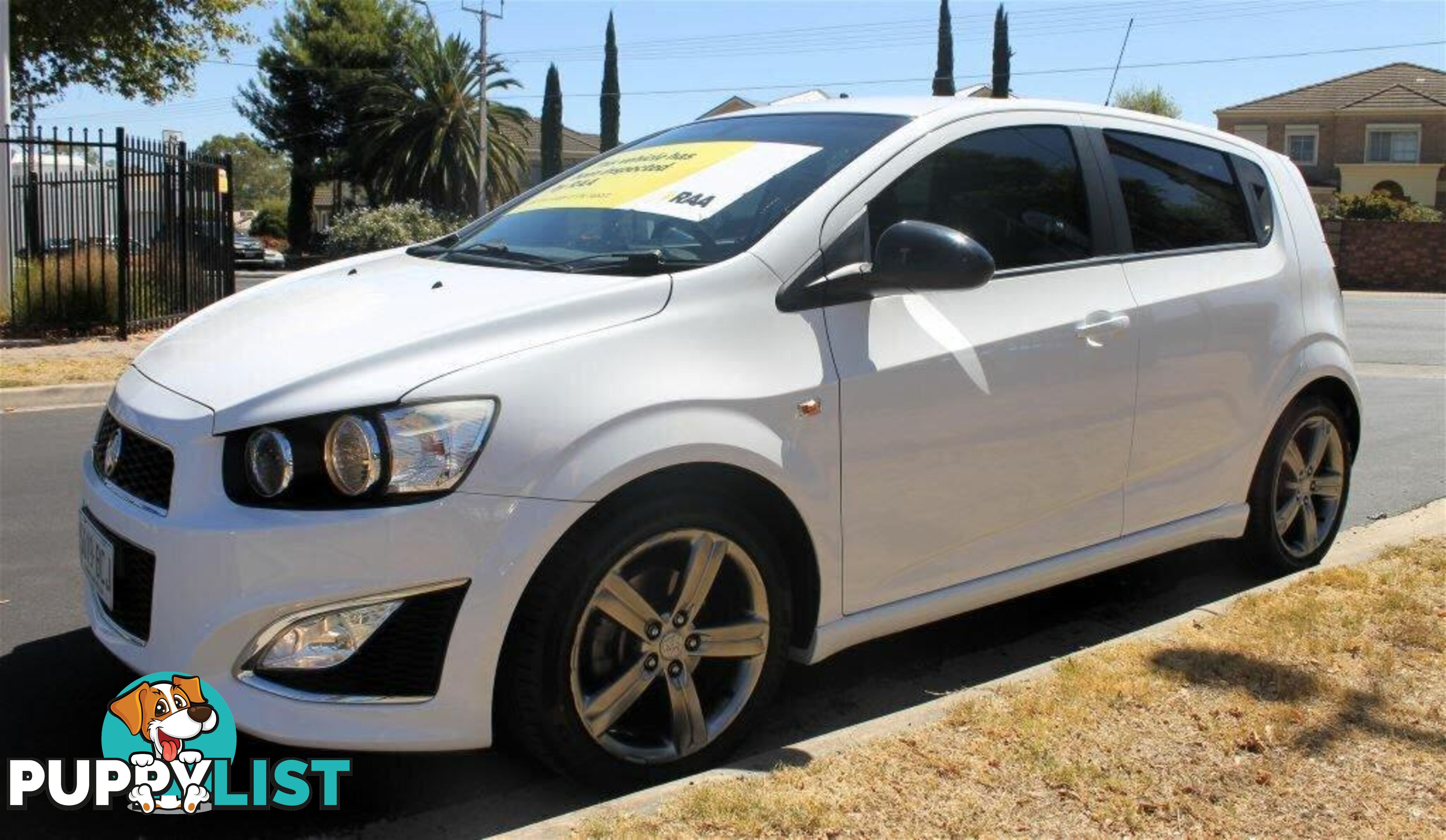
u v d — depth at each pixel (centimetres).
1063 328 381
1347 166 5075
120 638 305
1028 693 355
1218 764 316
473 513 279
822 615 338
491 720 287
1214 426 436
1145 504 418
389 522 274
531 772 330
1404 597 434
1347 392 491
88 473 339
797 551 336
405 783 325
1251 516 468
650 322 312
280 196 11844
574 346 300
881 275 334
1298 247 477
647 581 311
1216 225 451
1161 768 313
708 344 316
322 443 278
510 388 288
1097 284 397
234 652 275
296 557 273
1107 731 332
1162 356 411
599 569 294
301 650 275
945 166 377
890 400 340
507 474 282
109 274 1376
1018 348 369
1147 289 411
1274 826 289
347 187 6362
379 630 277
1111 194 416
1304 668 374
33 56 2134
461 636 280
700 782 305
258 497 279
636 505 300
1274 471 465
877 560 346
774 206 352
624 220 373
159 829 301
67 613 452
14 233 1420
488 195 5212
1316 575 464
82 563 343
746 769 316
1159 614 464
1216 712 344
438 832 301
